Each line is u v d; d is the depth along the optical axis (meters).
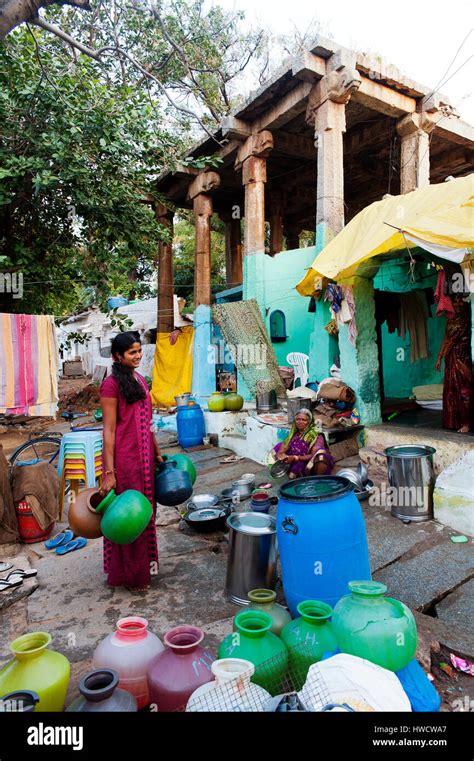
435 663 2.70
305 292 7.21
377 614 2.12
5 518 4.60
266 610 2.59
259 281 9.45
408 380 9.20
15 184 6.93
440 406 7.78
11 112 6.63
